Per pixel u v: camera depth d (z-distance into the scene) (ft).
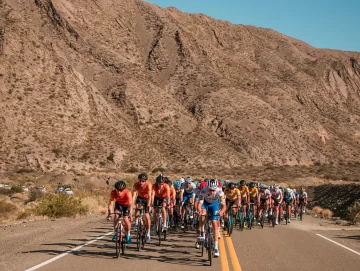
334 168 331.57
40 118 252.83
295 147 351.25
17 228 56.85
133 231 54.08
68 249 38.29
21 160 223.10
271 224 73.20
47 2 391.86
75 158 240.53
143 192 41.96
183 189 57.93
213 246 34.68
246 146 325.42
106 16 444.96
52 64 293.02
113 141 271.90
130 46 426.10
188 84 392.06
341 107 501.15
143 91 344.49
